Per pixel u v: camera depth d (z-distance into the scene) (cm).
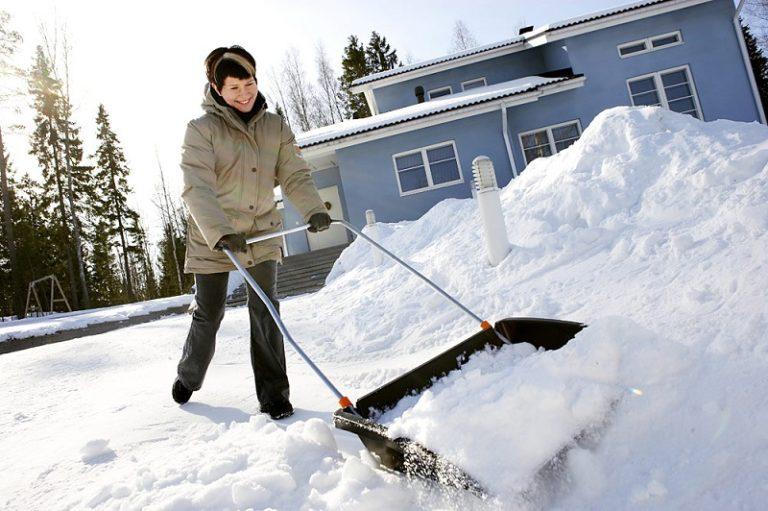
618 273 340
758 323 186
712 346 183
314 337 543
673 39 1658
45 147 3183
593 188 479
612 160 500
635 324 166
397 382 207
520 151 1595
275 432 225
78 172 3294
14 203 3234
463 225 673
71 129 3177
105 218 3631
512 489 132
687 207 379
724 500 121
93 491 193
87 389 407
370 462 181
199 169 257
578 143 579
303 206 290
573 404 146
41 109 2606
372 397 199
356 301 645
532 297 375
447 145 1545
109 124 3734
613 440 148
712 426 144
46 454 248
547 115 1594
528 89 1510
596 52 1642
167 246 4356
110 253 3853
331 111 4172
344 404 188
